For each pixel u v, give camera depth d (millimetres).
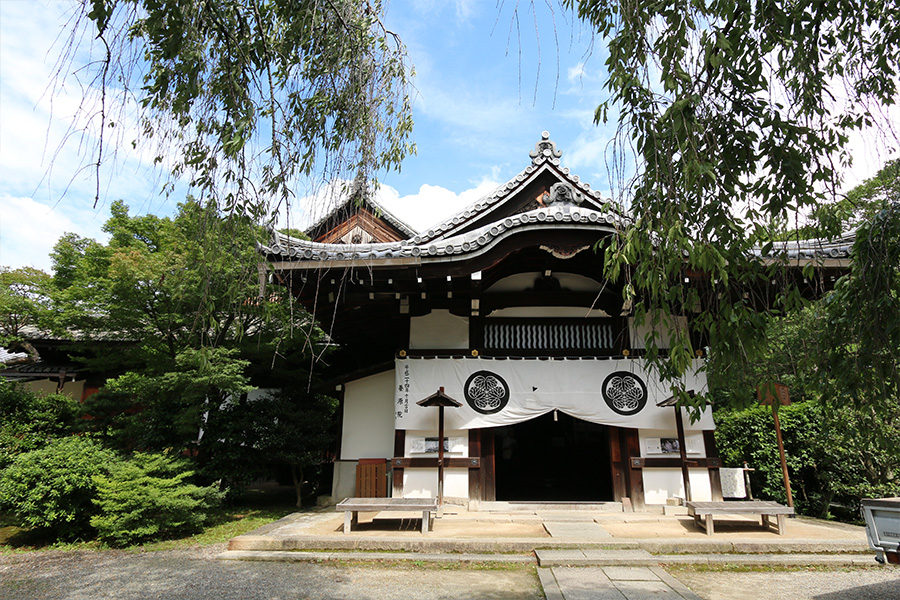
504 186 9555
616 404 8812
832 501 9539
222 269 4094
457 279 8664
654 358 3291
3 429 9844
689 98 2797
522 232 8219
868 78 3596
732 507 6852
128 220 12039
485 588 5199
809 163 3322
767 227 3707
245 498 11773
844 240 7227
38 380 15875
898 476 8703
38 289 14570
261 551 6492
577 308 9461
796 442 9680
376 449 9836
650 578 5387
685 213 2984
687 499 8383
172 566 6199
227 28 3449
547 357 9078
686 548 6320
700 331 3297
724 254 2979
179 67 3248
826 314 4035
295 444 10250
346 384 10211
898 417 5379
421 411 8906
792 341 4180
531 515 8125
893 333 3613
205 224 3551
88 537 7832
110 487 7520
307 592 5117
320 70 3844
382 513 8406
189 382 9367
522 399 8891
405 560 6074
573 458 13859
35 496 7305
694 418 3270
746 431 10336
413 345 9312
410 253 7949
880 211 3664
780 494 9633
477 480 8602
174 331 10797
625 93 3055
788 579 5496
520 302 9508
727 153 3248
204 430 10117
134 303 10453
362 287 8711
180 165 3428
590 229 8102
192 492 8070
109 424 10867
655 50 3012
